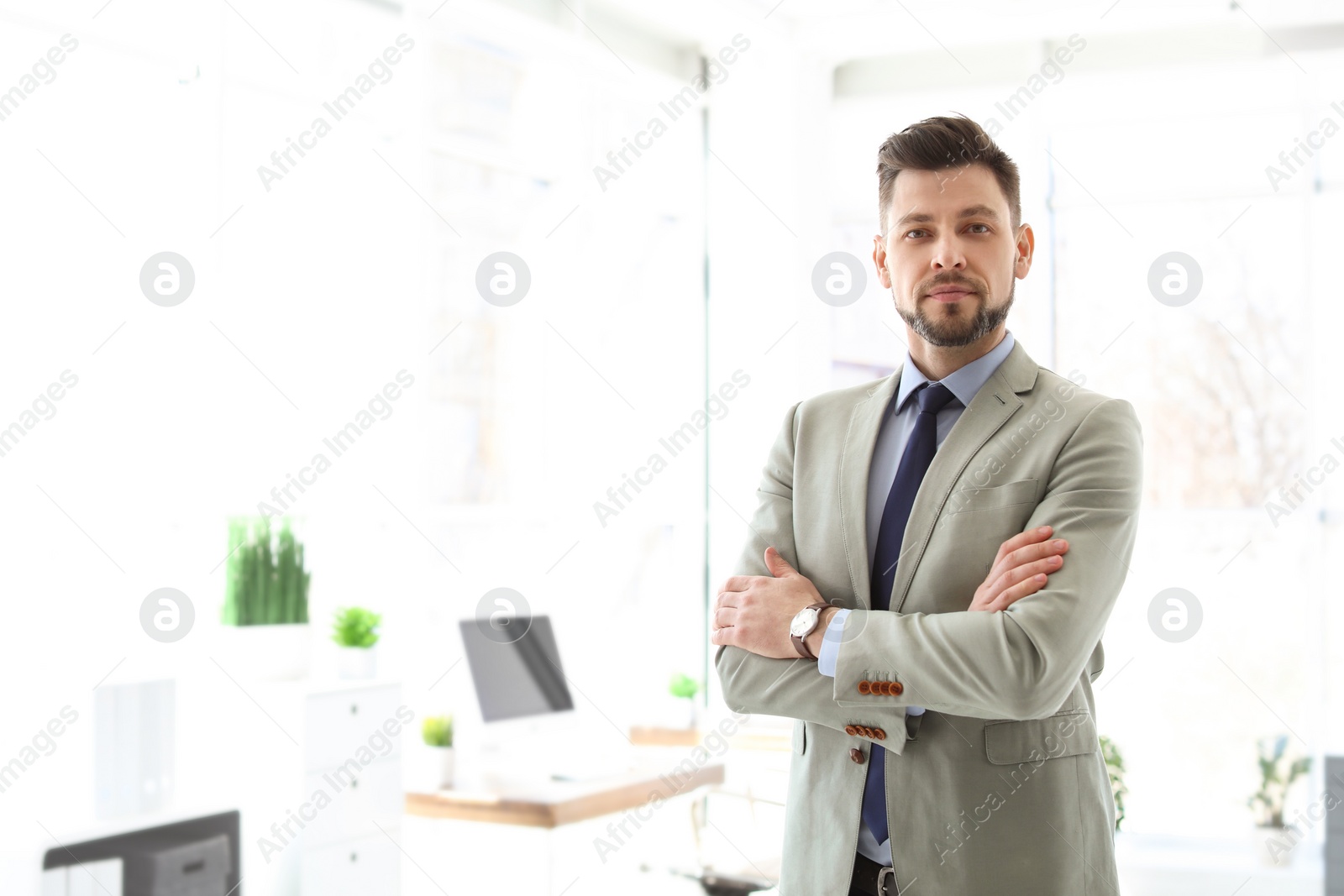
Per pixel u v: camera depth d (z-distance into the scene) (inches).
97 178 126.7
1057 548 51.3
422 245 162.6
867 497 57.4
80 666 120.0
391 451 159.6
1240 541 180.9
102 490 125.4
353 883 127.6
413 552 160.1
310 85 150.9
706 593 208.1
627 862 172.1
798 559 59.4
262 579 131.0
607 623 194.2
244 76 142.9
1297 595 177.9
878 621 52.4
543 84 185.6
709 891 162.1
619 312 201.0
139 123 131.0
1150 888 165.2
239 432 141.3
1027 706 48.8
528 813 128.0
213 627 132.8
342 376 155.3
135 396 129.4
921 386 57.8
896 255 56.1
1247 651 179.3
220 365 138.6
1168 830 179.6
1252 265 182.9
